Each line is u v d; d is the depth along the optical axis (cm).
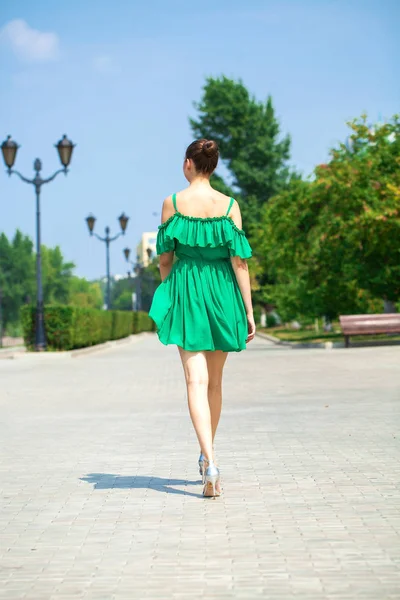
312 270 3934
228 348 688
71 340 3612
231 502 655
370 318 3180
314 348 3328
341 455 850
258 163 8875
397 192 3369
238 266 692
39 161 3588
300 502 648
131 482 750
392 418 1108
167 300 691
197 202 689
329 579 463
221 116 8831
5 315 16475
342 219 3625
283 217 3838
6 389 1805
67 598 446
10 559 522
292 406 1295
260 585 455
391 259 3541
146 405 1412
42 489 732
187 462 842
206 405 679
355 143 3897
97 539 562
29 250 16925
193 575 477
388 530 561
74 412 1339
